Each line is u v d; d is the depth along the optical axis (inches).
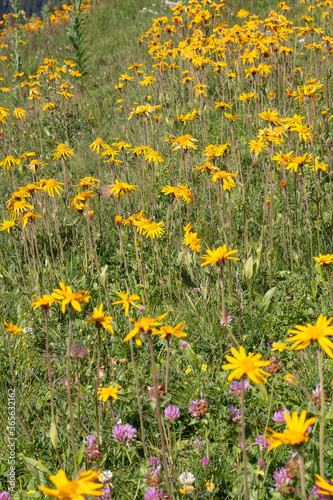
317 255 155.0
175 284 152.3
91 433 100.4
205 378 113.1
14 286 162.6
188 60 282.8
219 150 152.9
